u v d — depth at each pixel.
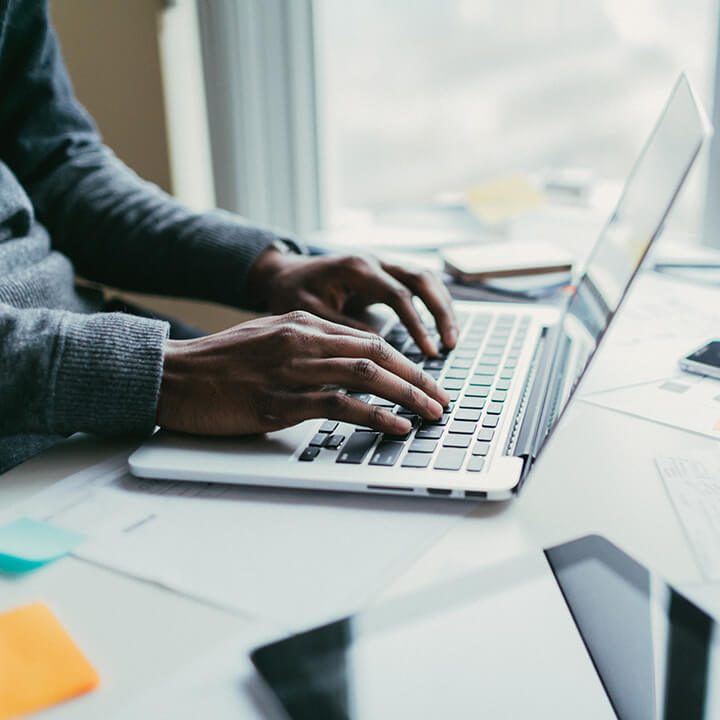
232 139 1.23
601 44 1.22
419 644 0.31
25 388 0.48
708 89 1.00
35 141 0.84
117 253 0.82
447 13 1.29
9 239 0.70
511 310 0.77
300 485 0.43
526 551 0.37
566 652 0.31
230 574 0.36
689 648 0.31
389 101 1.36
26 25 0.80
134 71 1.27
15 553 0.38
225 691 0.29
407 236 1.14
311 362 0.49
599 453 0.48
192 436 0.50
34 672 0.30
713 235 1.02
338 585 0.35
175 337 0.78
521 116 1.31
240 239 0.78
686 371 0.61
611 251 0.61
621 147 1.25
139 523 0.41
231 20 1.18
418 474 0.43
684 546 0.38
